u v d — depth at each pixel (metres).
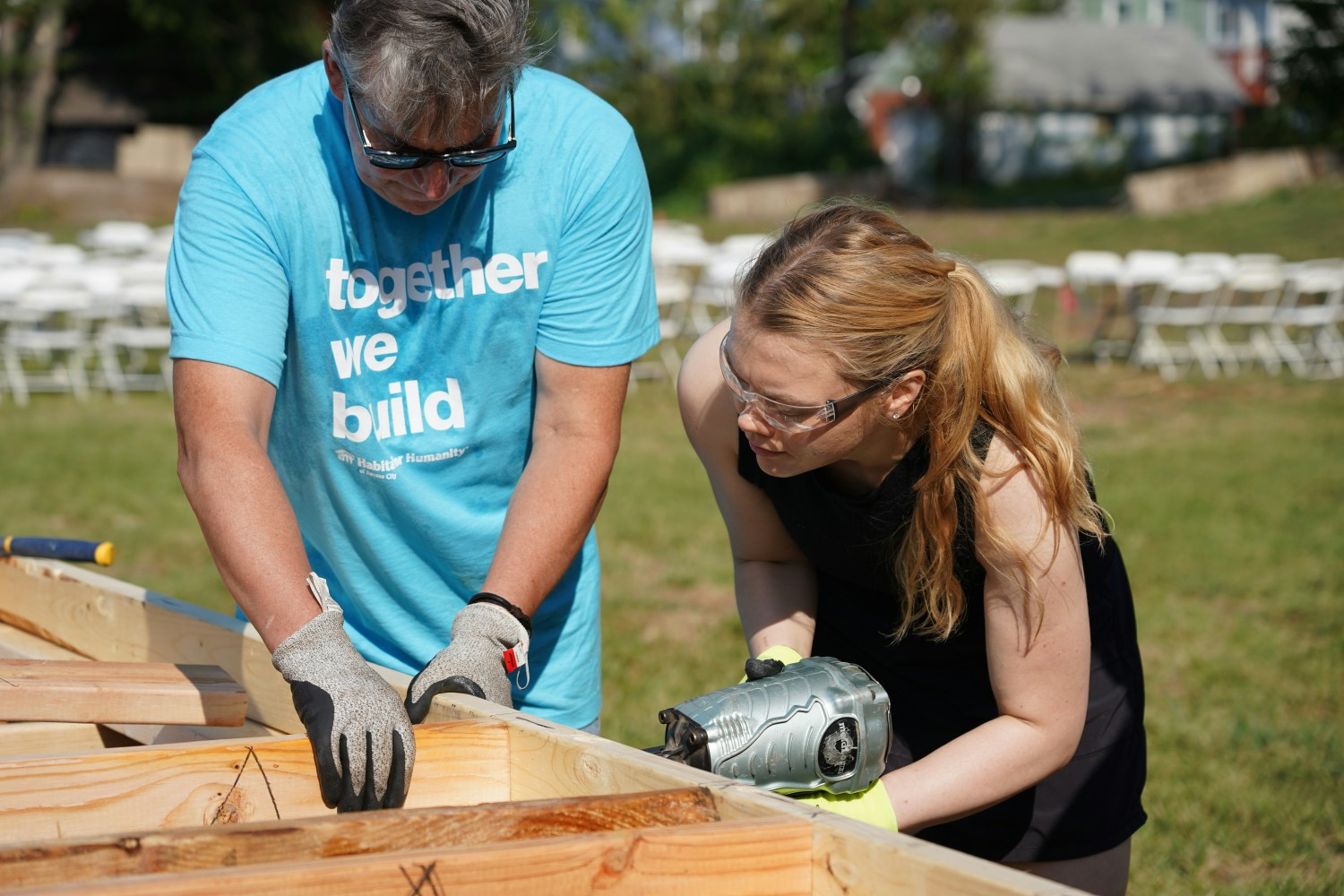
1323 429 10.12
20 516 7.15
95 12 30.41
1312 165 27.09
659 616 5.70
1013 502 1.66
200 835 1.21
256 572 1.69
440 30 1.64
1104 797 1.93
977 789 1.70
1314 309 13.05
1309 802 3.87
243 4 29.89
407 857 1.16
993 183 36.53
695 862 1.27
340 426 2.02
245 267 1.84
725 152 33.03
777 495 1.91
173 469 8.48
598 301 2.02
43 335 11.22
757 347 1.61
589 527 2.00
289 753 1.65
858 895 1.27
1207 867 3.52
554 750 1.60
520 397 2.08
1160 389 12.16
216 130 1.91
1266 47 36.06
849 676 1.69
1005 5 35.31
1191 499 7.84
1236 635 5.47
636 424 10.41
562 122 2.01
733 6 33.81
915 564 1.78
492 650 1.83
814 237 1.64
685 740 1.61
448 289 1.98
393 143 1.72
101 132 30.53
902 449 1.75
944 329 1.63
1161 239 21.78
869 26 36.22
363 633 2.25
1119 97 36.56
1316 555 6.72
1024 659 1.71
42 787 1.52
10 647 2.76
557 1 32.62
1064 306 13.28
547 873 1.20
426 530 2.09
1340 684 4.92
